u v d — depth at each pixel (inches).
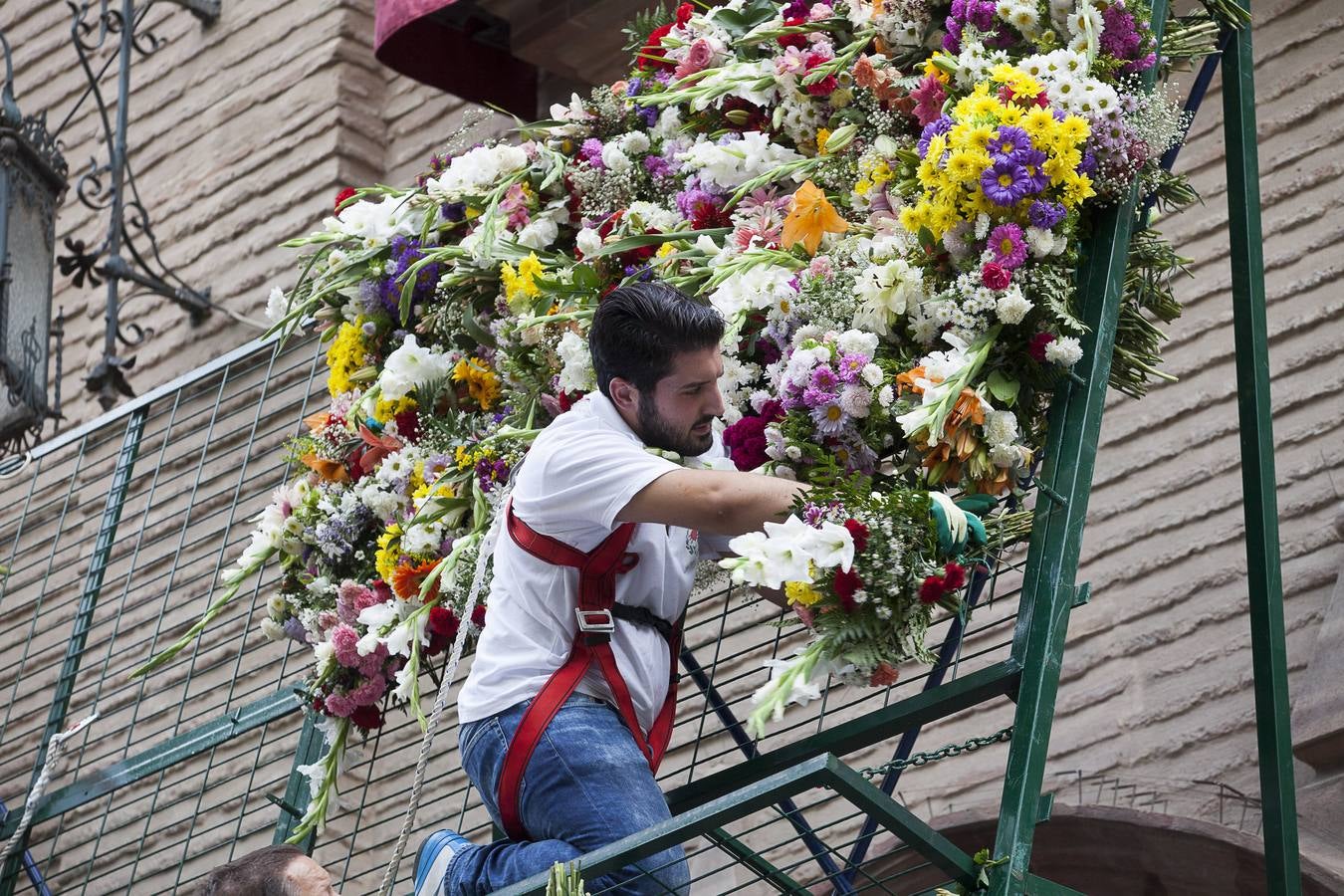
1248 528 184.4
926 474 150.4
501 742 146.3
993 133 153.9
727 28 191.6
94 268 367.9
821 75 175.2
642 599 150.8
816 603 141.9
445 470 191.5
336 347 210.1
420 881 152.5
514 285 185.5
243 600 341.4
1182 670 251.6
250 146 384.2
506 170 199.6
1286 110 272.1
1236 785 239.6
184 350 378.0
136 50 393.1
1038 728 138.0
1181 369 267.6
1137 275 179.5
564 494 143.3
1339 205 262.8
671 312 145.9
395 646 186.1
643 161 195.2
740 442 156.4
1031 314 155.3
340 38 376.5
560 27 312.3
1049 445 153.6
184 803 335.0
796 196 163.9
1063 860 256.5
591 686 148.7
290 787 231.8
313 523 209.5
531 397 187.2
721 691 283.7
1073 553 146.8
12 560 319.3
